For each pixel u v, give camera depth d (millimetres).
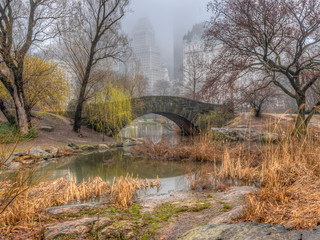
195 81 38719
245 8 14609
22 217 3840
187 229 3373
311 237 2064
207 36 15711
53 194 5602
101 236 3148
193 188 6586
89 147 17703
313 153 6230
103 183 6867
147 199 5496
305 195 3898
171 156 13281
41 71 17016
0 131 14320
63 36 19266
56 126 21344
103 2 19234
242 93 17891
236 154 11117
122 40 20797
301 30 13953
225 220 3367
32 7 15945
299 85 15156
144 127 50188
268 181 5453
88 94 22641
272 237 2227
